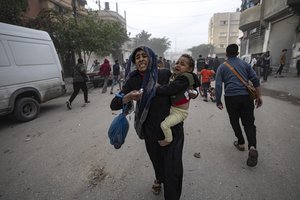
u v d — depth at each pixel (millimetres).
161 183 2729
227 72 3359
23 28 6270
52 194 2732
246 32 25359
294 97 7992
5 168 3477
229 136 4395
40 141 4586
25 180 3088
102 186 2852
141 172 3148
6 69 5570
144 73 2062
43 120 6266
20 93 5930
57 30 14164
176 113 2086
